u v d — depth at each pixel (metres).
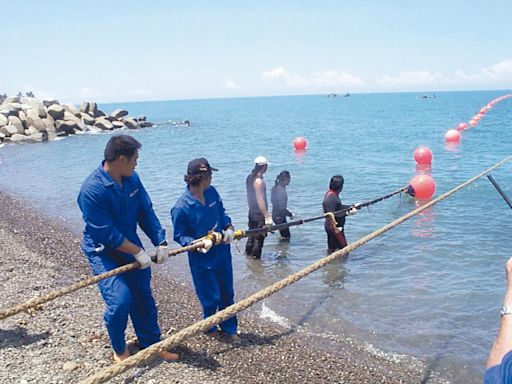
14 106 42.41
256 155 27.98
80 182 19.83
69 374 5.07
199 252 5.83
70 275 8.52
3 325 6.10
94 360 5.38
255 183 9.41
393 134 40.28
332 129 48.22
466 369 5.78
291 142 35.62
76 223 13.05
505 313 2.09
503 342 1.99
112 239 4.78
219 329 6.43
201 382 5.19
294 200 15.20
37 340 5.75
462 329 6.72
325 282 8.46
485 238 10.59
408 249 10.05
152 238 5.29
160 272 9.25
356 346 6.34
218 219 6.01
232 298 6.25
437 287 8.12
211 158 27.05
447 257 9.53
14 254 9.66
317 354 6.10
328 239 9.77
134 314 5.42
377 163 23.20
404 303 7.57
